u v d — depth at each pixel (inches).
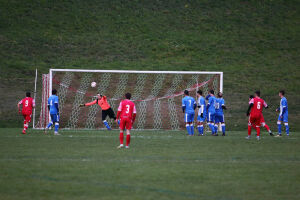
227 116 3629.4
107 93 4188.0
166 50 5777.6
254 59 5546.3
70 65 5049.2
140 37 6151.6
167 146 1760.6
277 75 5004.9
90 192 897.5
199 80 4640.8
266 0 7460.6
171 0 7416.3
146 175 1086.4
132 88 4365.2
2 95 3991.1
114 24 6486.2
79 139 2054.6
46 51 5447.8
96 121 3442.4
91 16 6658.5
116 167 1198.3
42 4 6820.9
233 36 6289.4
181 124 3422.7
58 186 951.0
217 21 6747.1
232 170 1176.2
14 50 5354.3
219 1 7421.3
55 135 2308.1
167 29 6441.9
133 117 1680.6
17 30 5974.4
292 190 937.5
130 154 1475.1
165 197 859.4
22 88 4237.2
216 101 2459.4
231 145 1829.5
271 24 6688.0
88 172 1117.1
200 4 7298.2
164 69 5059.1
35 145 1743.4
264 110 3878.0
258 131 2137.1
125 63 5236.2
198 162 1314.0
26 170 1138.0
